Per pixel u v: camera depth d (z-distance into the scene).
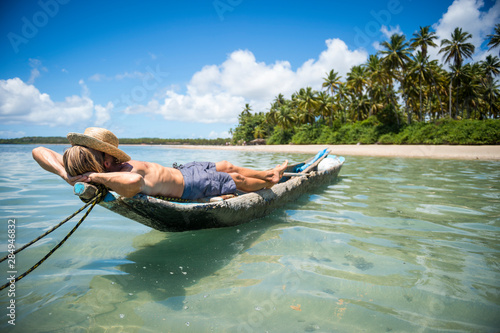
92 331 1.60
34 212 3.98
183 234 3.21
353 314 1.76
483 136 25.48
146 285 2.12
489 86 43.38
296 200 4.84
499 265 2.44
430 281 2.17
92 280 2.18
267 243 2.94
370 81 43.19
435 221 3.69
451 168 10.21
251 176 3.72
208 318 1.73
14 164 11.22
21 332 1.58
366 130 37.31
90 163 2.14
